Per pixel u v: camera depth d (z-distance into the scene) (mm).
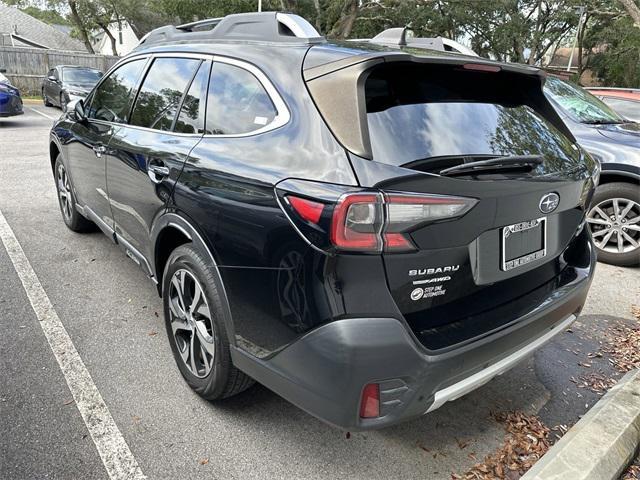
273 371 2021
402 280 1811
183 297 2615
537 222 2258
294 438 2402
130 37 41406
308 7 24781
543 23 33062
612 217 4828
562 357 3248
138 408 2539
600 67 37938
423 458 2334
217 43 2740
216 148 2371
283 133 2078
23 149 9203
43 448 2246
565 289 2449
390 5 25266
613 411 2506
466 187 1854
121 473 2139
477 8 28203
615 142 4758
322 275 1787
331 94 1969
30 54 21688
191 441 2346
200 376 2570
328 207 1759
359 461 2295
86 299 3637
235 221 2115
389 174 1767
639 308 3979
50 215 5461
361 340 1747
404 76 2102
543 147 2357
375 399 1815
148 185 2811
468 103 2232
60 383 2689
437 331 1926
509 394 2852
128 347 3064
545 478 2096
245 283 2094
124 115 3379
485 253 2027
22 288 3750
